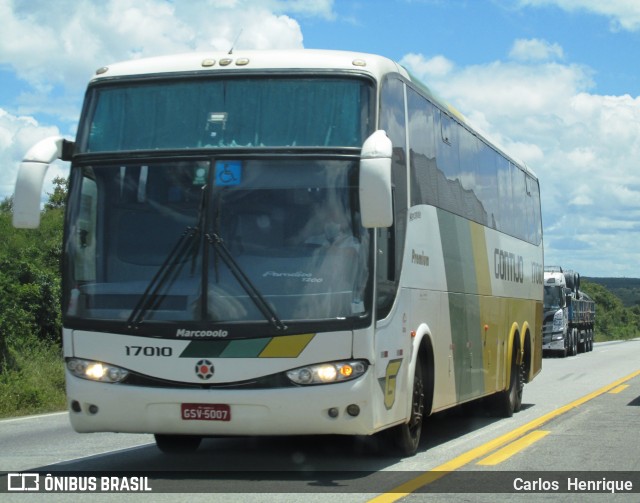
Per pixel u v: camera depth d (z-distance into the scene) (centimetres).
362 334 848
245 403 839
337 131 886
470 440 1243
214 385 845
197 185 878
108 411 864
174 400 847
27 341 2498
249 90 903
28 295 2609
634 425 1404
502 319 1557
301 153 876
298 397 837
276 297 849
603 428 1363
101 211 892
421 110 1095
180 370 849
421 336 1050
